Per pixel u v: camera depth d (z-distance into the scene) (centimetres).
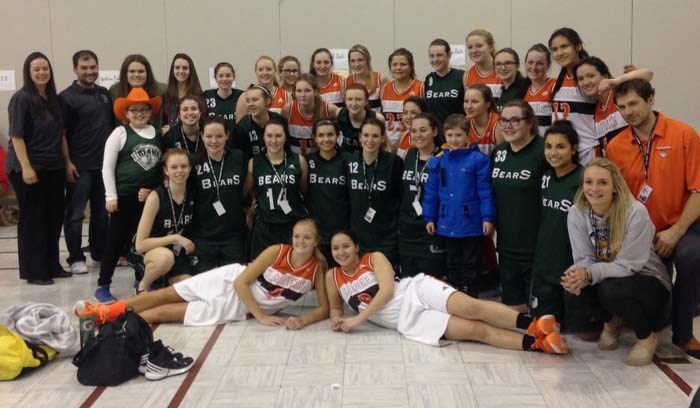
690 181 349
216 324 410
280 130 459
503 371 330
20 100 502
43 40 782
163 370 328
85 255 631
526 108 397
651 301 336
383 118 508
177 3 775
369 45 773
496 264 498
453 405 291
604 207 345
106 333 330
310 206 477
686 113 769
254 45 779
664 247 349
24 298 479
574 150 376
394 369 334
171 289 419
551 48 436
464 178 428
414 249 462
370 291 395
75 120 556
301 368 337
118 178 474
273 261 408
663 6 754
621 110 355
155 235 459
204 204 470
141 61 530
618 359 346
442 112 533
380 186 461
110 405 297
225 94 550
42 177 514
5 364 324
